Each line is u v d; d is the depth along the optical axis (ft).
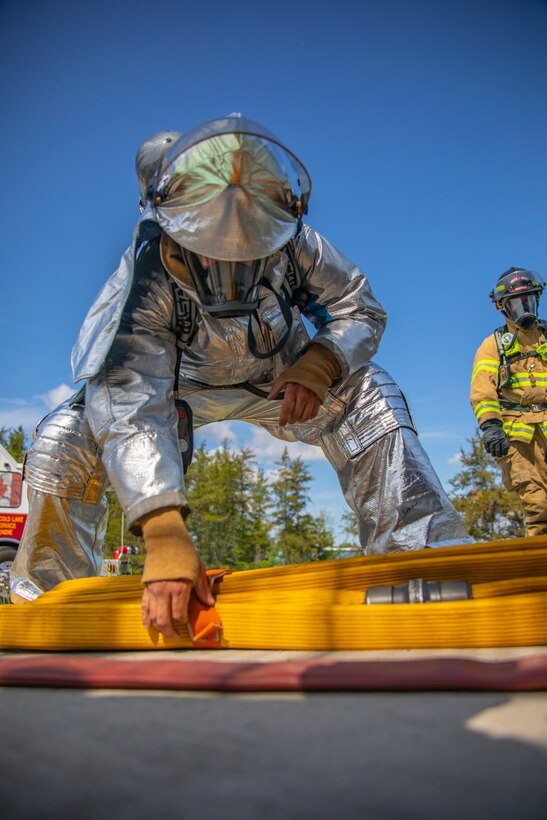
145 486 8.37
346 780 3.22
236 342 10.77
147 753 3.73
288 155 8.71
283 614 7.64
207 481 132.67
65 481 11.28
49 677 5.86
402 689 4.97
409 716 4.27
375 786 3.13
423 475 11.10
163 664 5.95
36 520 11.37
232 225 8.37
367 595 7.84
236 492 133.08
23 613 8.87
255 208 8.38
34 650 8.92
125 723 4.42
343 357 10.14
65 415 11.41
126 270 9.43
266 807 2.96
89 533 11.75
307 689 5.14
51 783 3.32
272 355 10.46
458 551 8.78
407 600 7.63
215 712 4.64
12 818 2.94
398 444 11.25
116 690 5.67
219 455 134.41
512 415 20.63
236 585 8.84
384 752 3.59
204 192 8.34
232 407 13.01
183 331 10.16
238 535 131.23
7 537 36.94
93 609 8.51
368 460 11.43
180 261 9.37
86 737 4.10
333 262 10.68
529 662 5.09
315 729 4.09
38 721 4.57
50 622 8.68
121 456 8.71
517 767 3.27
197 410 12.82
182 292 9.84
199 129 8.54
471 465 101.09
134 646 8.29
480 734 3.81
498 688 4.80
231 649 7.94
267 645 7.68
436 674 4.94
